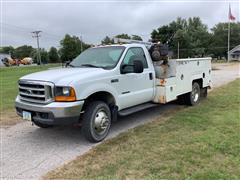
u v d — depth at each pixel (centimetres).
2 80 1966
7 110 740
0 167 364
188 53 5734
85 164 364
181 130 495
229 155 369
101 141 463
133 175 325
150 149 406
